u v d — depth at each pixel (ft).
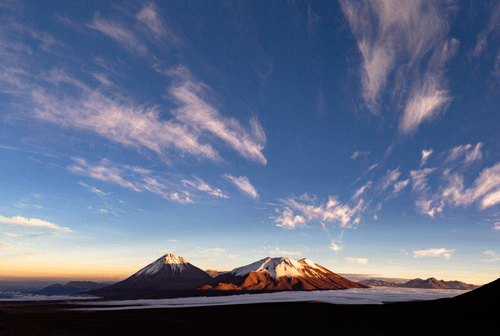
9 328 158.40
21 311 620.49
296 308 593.83
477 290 387.75
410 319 345.72
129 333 319.06
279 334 294.66
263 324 388.16
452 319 310.45
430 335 262.47
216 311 574.97
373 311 467.93
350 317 430.61
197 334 309.01
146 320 432.25
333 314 481.87
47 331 200.34
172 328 354.13
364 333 280.10
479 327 268.21
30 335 162.50
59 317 484.33
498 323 271.28
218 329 343.05
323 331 307.37
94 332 324.60
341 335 274.36
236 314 520.01
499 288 352.08
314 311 532.32
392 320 358.43
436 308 376.27
